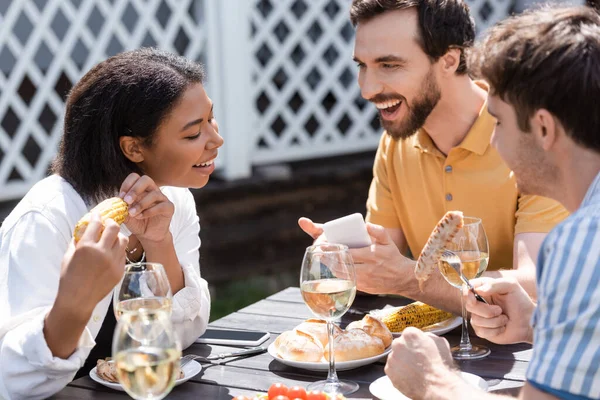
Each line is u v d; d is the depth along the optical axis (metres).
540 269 1.37
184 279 2.05
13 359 1.68
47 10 4.58
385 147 2.73
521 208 2.42
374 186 2.79
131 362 1.36
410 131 2.47
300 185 5.32
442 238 1.87
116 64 2.01
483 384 1.68
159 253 2.02
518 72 1.41
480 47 1.54
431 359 1.48
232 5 4.89
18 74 4.57
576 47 1.37
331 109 6.18
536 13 1.47
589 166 1.39
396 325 2.04
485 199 2.50
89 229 1.59
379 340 1.86
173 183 2.09
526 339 1.87
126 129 1.99
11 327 1.76
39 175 4.74
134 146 2.01
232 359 1.92
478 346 1.96
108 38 4.81
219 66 4.96
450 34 2.33
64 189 1.98
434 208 2.61
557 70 1.37
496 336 1.87
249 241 5.16
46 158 4.75
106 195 2.02
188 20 4.91
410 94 2.39
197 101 2.01
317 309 1.70
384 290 2.14
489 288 1.83
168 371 1.38
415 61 2.36
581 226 1.30
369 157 5.89
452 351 1.92
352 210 5.56
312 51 5.46
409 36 2.33
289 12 5.30
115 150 1.99
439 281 2.12
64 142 2.04
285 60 5.34
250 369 1.85
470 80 2.46
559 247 1.30
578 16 1.42
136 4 4.82
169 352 1.37
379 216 2.76
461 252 1.88
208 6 4.89
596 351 1.25
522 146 1.46
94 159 1.99
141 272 1.64
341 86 5.62
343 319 2.19
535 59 1.39
